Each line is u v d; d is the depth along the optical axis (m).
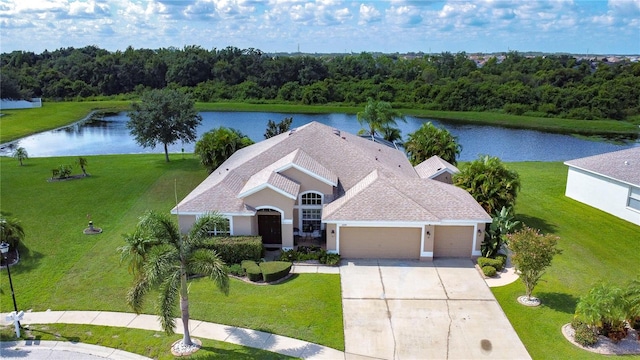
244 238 26.19
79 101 124.31
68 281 23.67
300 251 26.61
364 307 21.42
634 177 32.59
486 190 29.45
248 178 30.78
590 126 91.69
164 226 17.22
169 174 45.84
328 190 28.38
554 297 22.39
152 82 141.50
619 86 99.62
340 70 137.88
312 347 18.47
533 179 45.06
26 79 124.00
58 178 43.62
